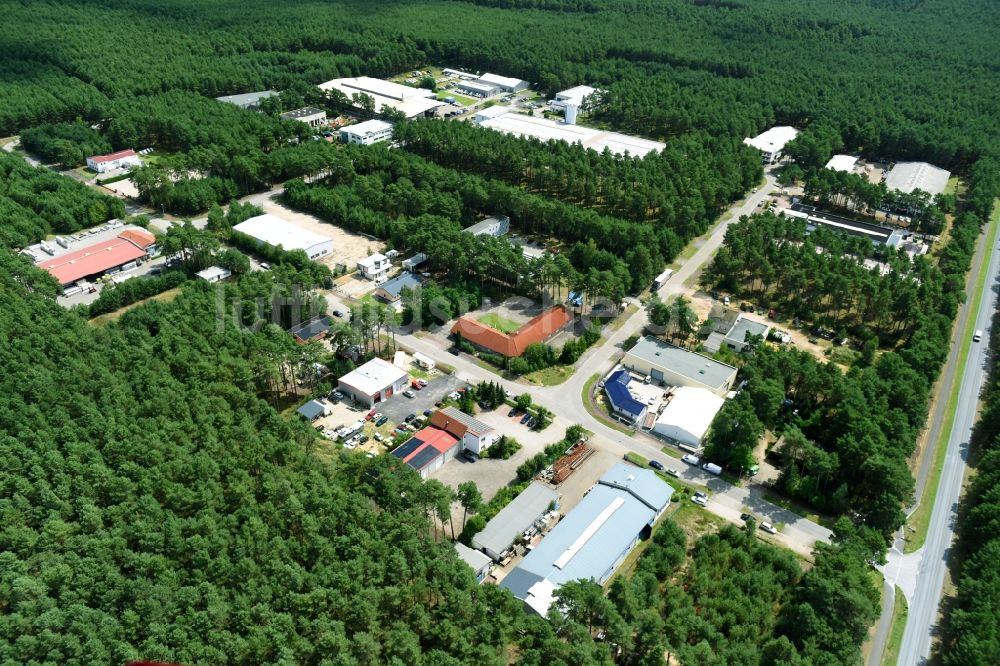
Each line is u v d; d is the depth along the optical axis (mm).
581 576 148125
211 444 168500
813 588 140625
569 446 190625
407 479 162000
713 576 150125
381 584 139875
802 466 183875
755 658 128000
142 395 184750
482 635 129375
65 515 152125
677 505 173875
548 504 167750
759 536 165750
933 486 180125
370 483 169375
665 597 147750
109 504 157750
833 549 148125
